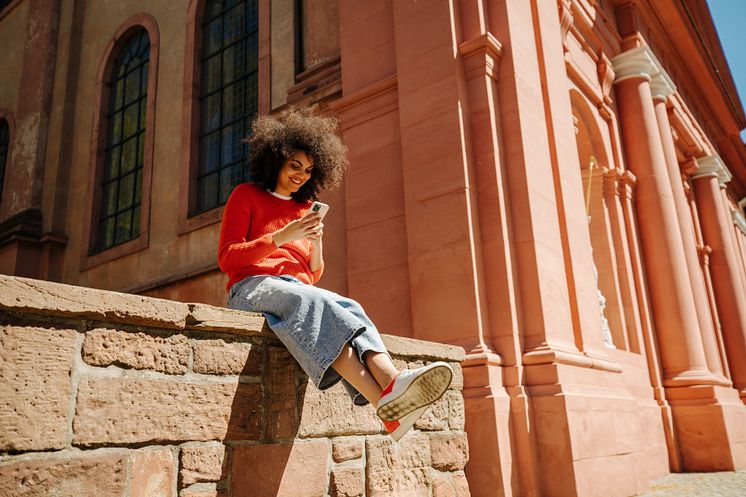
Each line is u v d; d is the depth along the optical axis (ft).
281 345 10.41
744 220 68.28
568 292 21.11
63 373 7.43
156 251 35.17
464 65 21.08
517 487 16.51
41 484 7.02
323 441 10.73
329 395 11.04
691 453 29.48
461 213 19.16
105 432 7.71
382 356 9.32
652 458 26.84
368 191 22.40
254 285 10.13
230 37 36.22
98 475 7.57
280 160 10.84
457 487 13.42
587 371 19.62
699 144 47.60
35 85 47.78
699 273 36.09
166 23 39.86
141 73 41.45
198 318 8.95
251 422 9.61
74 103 45.73
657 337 31.99
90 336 7.80
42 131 45.80
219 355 9.37
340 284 23.04
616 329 29.84
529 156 20.54
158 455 8.30
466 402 17.03
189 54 37.27
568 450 16.62
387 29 23.72
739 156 64.08
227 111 34.86
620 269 31.01
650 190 33.83
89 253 39.93
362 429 11.51
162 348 8.60
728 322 44.60
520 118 20.52
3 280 6.95
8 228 42.86
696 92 53.62
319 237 10.05
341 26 25.41
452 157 19.85
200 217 33.09
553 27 25.75
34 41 49.73
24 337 7.15
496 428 16.34
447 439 13.53
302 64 30.14
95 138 42.32
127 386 8.06
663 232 33.01
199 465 8.76
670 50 46.80
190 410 8.77
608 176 32.09
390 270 20.99
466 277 18.57
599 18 36.27
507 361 17.93
